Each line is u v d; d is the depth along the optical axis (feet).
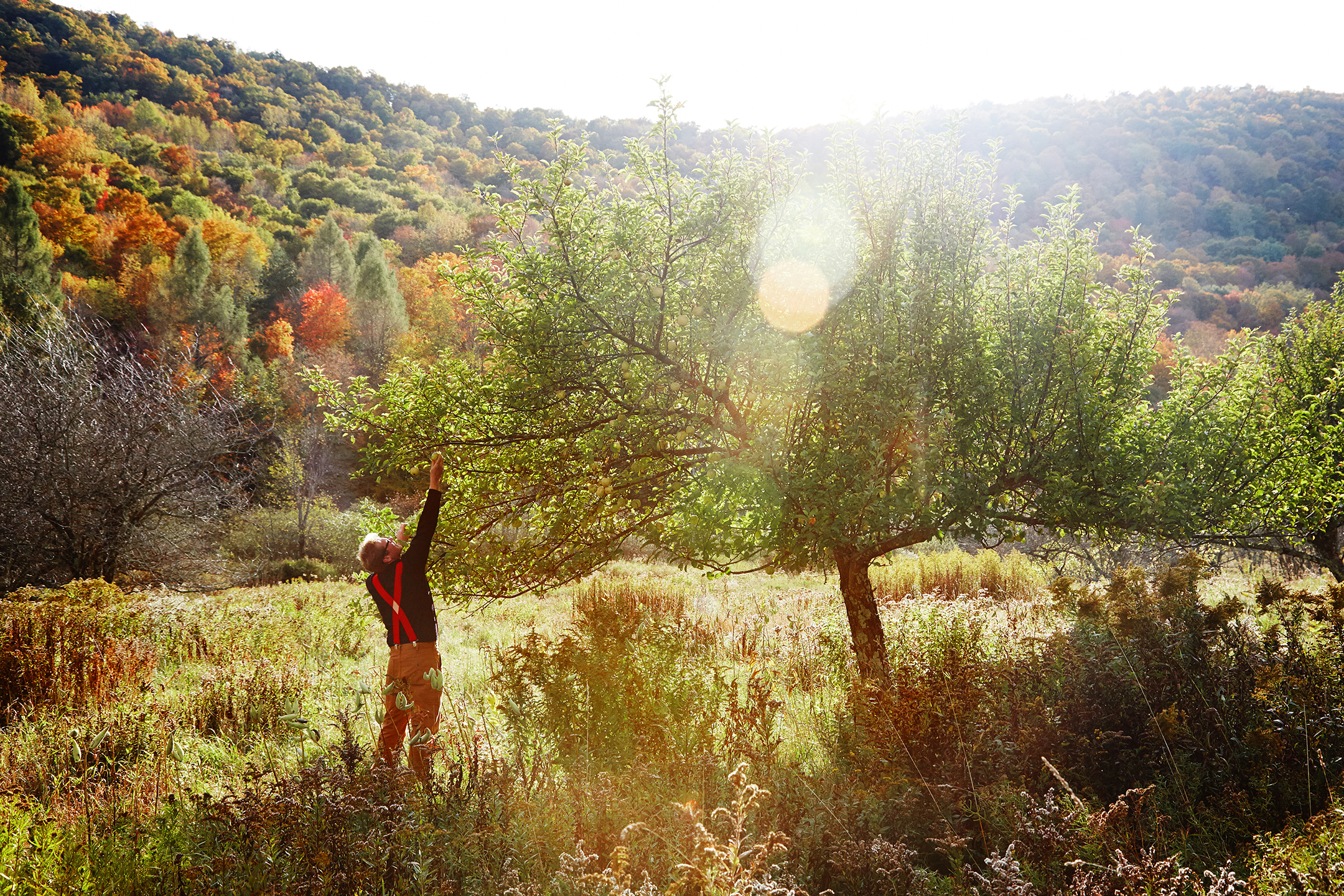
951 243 17.89
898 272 18.45
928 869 11.08
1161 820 10.72
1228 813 10.88
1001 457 18.45
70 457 50.47
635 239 17.35
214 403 64.59
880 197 18.19
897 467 18.19
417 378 19.58
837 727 15.14
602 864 10.62
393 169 417.49
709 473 17.93
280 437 102.27
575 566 19.34
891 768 12.84
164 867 10.25
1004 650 16.35
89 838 10.92
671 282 17.81
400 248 296.71
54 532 50.29
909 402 17.06
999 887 9.08
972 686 14.01
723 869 8.74
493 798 11.15
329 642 30.32
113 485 51.88
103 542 51.03
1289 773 11.19
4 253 175.01
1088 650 14.10
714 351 17.08
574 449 19.31
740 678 21.86
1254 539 24.34
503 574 18.90
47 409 50.93
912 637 21.04
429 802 10.82
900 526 18.52
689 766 12.96
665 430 18.48
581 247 17.51
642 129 397.19
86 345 57.06
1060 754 12.57
